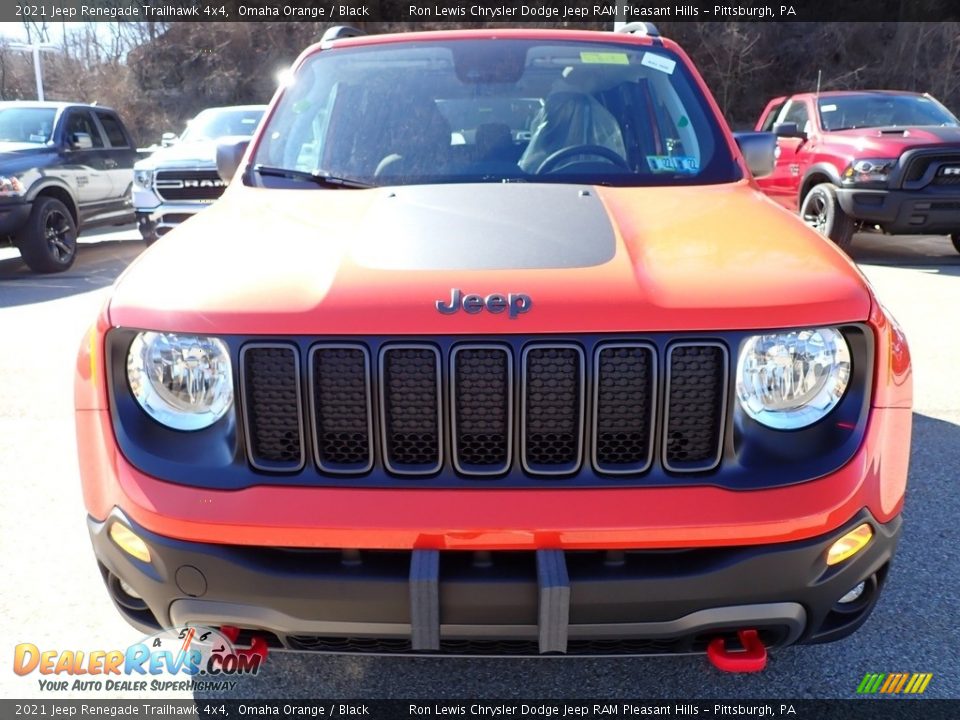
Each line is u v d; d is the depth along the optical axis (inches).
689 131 115.6
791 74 1270.9
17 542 120.9
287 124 118.6
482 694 89.3
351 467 69.4
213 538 67.9
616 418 69.0
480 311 67.6
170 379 70.5
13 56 1232.8
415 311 67.8
